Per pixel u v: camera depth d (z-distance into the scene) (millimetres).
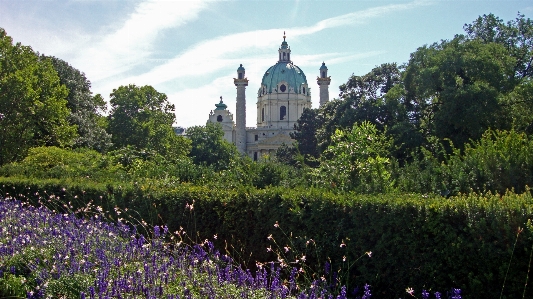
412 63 36031
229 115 121375
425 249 7961
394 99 35875
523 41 39062
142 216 12195
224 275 7855
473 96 29406
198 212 11297
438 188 11102
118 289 6742
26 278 7418
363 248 8578
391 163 13805
